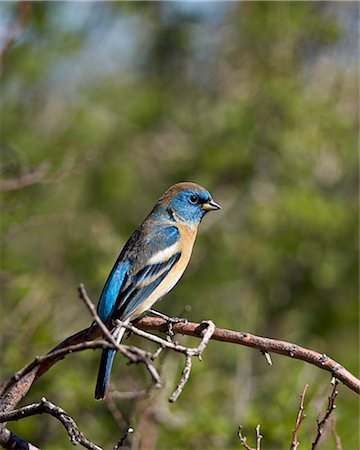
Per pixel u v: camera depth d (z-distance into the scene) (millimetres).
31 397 12469
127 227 16062
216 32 17281
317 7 17062
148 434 10062
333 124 15898
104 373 7035
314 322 15703
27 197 13633
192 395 12594
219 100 17000
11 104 16422
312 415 10469
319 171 16375
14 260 14375
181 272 9008
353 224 15711
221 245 15789
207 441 11688
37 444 12289
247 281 15781
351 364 14789
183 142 16750
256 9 16547
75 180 15789
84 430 12336
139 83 17281
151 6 17188
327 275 15633
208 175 16234
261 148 16062
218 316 15266
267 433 10367
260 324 15648
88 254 14961
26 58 15867
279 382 13062
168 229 9031
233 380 13406
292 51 16750
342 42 17078
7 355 12117
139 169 16625
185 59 17453
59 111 16703
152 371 4520
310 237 15719
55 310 13516
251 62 16953
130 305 8289
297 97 15773
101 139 16188
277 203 15453
